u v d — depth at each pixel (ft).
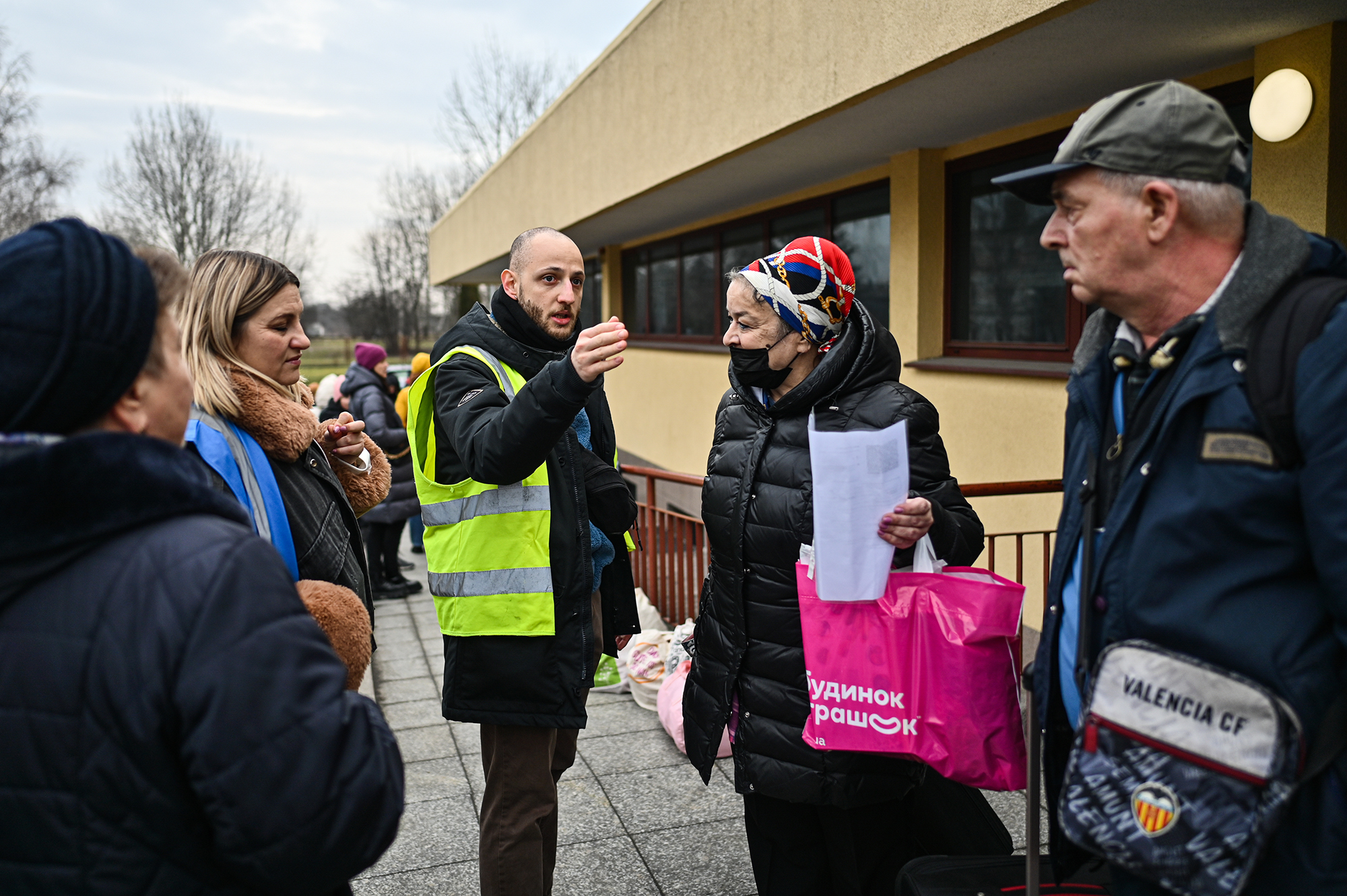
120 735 3.15
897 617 6.35
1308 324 3.84
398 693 15.26
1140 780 4.08
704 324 34.22
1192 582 4.08
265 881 3.29
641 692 13.93
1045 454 16.61
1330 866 3.83
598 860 9.62
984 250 18.88
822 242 6.91
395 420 21.74
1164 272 4.30
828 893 7.61
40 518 3.12
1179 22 11.27
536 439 6.41
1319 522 3.68
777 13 17.40
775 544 6.91
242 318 5.92
